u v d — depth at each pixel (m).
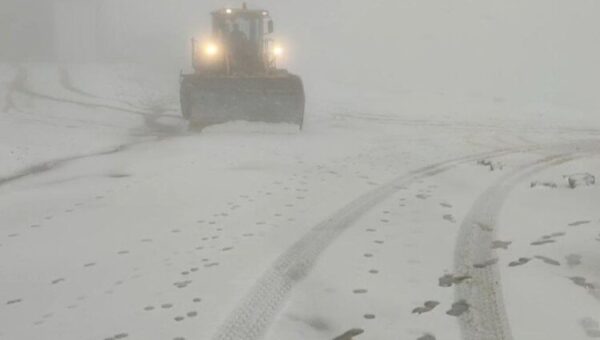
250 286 3.70
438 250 4.28
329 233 4.82
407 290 3.54
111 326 3.21
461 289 3.52
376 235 4.72
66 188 7.10
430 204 5.70
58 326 3.25
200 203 6.01
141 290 3.72
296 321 3.16
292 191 6.47
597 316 3.01
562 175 7.02
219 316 3.26
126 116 15.02
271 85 12.07
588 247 4.03
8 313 3.48
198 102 11.98
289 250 4.41
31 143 10.62
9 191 7.12
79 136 11.59
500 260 3.98
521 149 9.77
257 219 5.34
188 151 9.44
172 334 3.06
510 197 5.86
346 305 3.35
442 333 2.96
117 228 5.23
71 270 4.20
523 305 3.22
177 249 4.55
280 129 11.91
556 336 2.84
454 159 8.66
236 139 10.74
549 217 4.95
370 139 11.23
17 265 4.36
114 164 8.57
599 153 9.06
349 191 6.43
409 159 8.70
